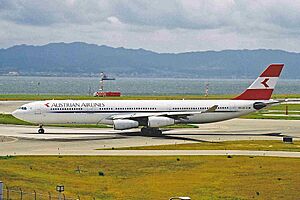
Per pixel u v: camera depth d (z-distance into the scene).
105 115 124.00
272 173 79.44
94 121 124.06
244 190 69.88
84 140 114.88
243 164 86.12
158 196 66.81
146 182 74.50
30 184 69.31
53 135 123.81
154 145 107.31
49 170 80.75
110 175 78.88
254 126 151.00
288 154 96.00
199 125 152.25
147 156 92.94
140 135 124.75
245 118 176.62
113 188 70.88
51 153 95.62
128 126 119.56
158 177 77.62
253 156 93.44
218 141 115.38
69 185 71.31
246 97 131.38
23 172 77.50
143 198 65.75
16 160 87.25
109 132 130.75
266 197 66.56
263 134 131.12
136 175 79.00
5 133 127.25
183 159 90.25
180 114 123.12
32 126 144.25
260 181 74.69
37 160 87.88
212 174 79.31
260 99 131.75
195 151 99.12
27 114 122.19
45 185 69.94
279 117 180.50
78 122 123.81
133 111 125.06
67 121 123.44
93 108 123.75
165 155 94.06
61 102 123.50
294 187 71.38
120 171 81.38
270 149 102.50
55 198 62.44
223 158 91.31
